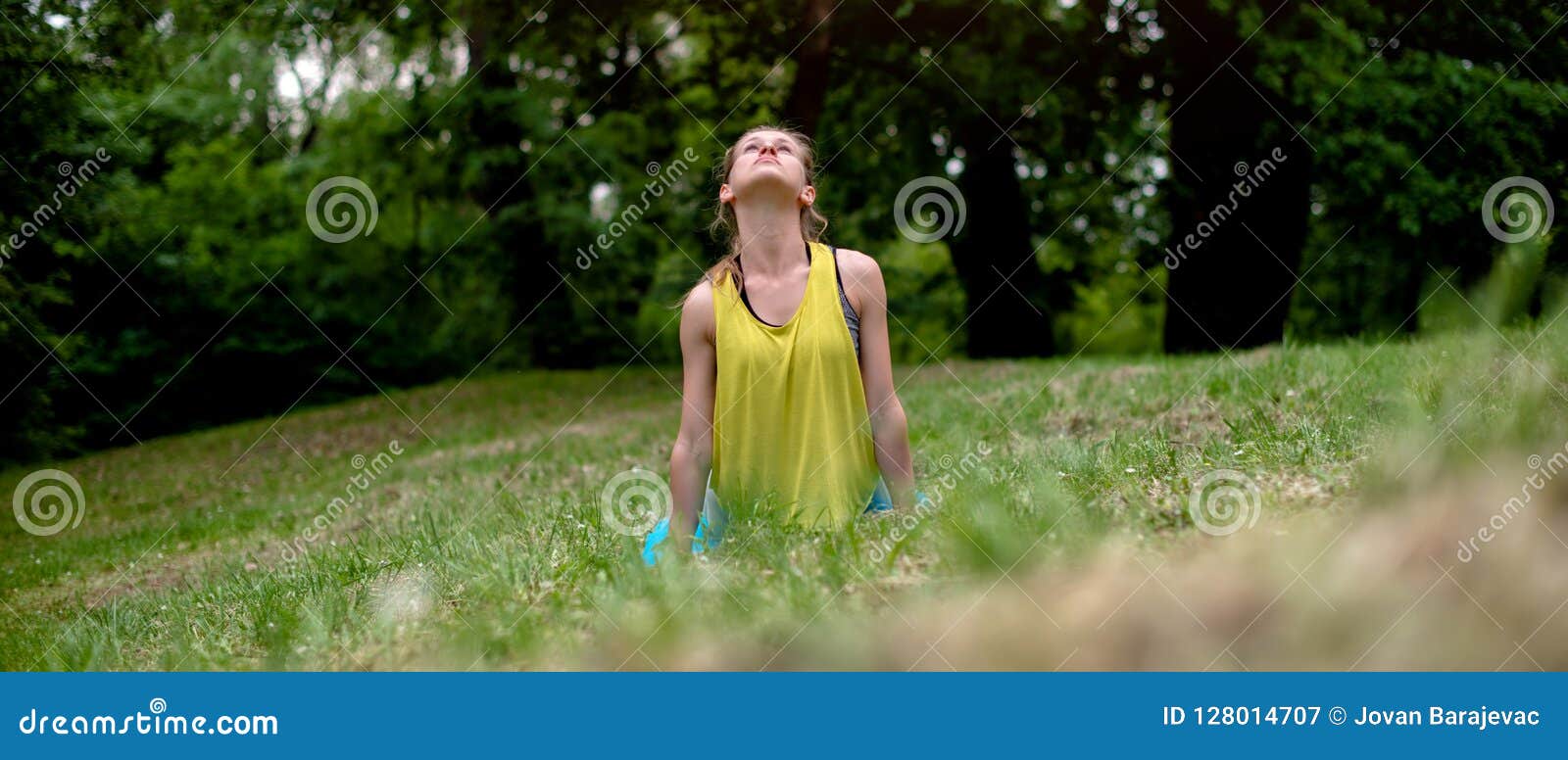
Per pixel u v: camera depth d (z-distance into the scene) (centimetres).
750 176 344
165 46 1409
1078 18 1458
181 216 2089
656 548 305
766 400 336
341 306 2306
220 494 1152
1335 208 1418
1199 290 1499
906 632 206
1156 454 353
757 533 301
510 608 269
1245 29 1334
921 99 1628
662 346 2497
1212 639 177
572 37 1636
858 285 349
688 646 226
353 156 2159
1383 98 1262
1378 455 243
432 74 1838
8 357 1195
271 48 1745
